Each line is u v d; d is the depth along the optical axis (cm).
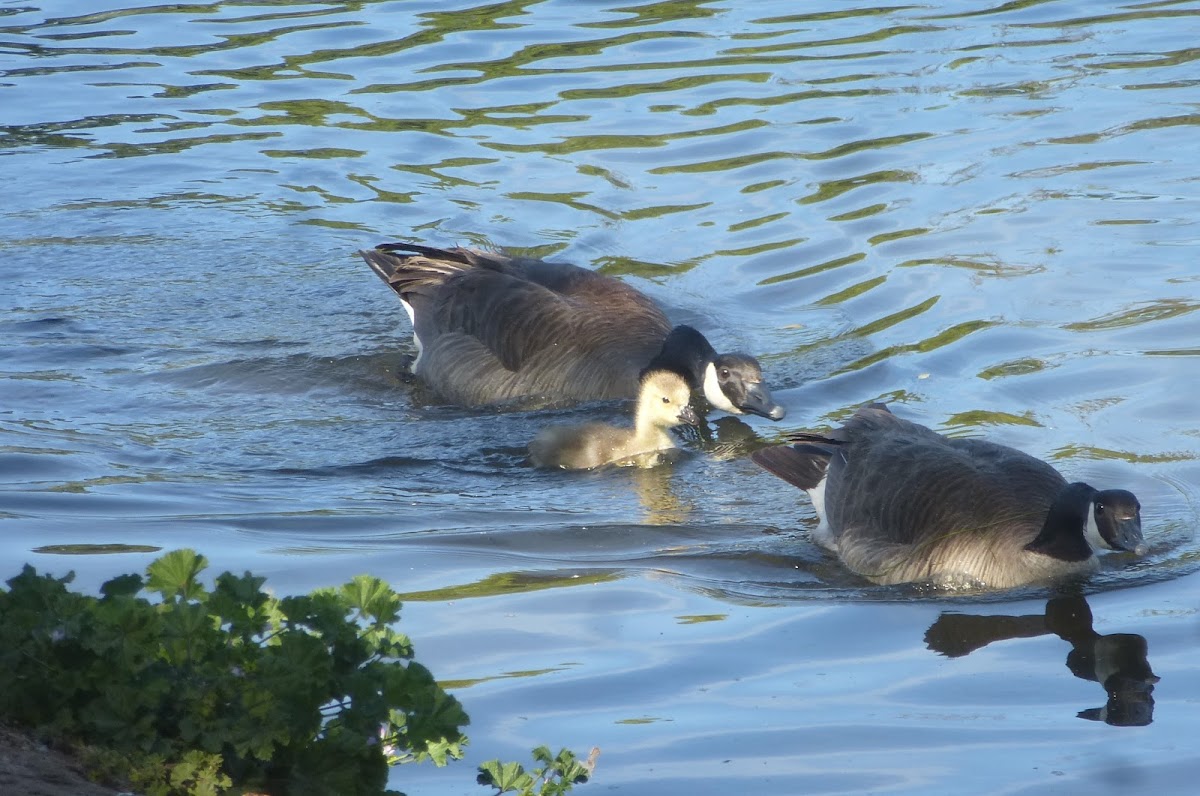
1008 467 1176
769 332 1622
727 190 1962
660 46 2486
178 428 1408
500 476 1332
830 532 1192
